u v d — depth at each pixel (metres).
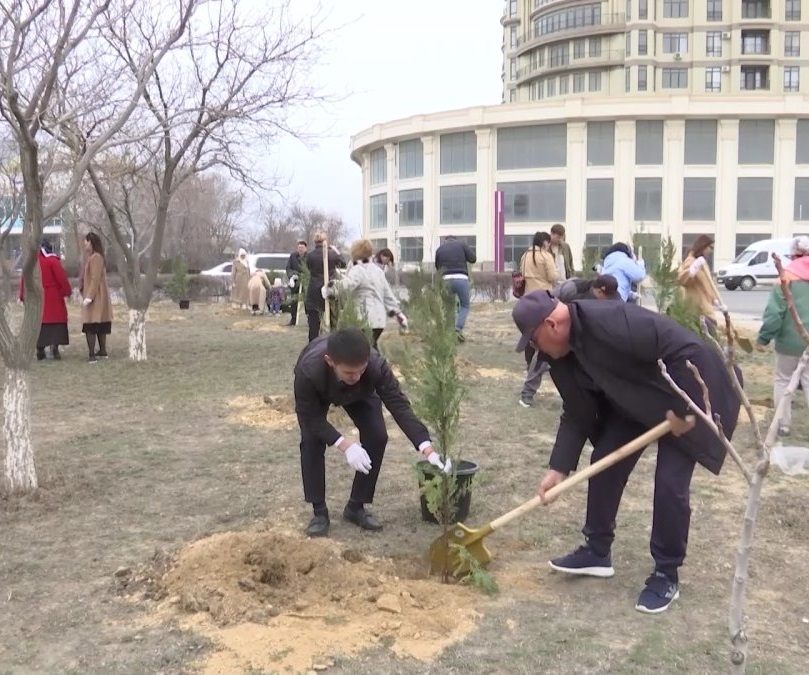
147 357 12.60
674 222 52.12
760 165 51.78
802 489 5.74
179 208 38.47
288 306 20.52
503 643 3.43
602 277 6.16
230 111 9.13
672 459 3.81
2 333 5.36
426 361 4.57
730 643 3.47
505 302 26.58
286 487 5.71
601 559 4.18
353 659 3.26
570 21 74.25
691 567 4.33
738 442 7.10
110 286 27.47
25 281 5.36
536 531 4.87
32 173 5.05
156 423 7.82
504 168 54.69
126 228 20.19
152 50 8.56
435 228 57.47
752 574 4.24
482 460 6.45
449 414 4.37
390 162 60.88
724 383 3.70
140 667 3.20
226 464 6.31
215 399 9.04
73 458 6.48
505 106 53.56
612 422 4.14
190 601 3.68
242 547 4.15
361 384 4.52
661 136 52.09
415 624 3.54
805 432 7.50
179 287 24.80
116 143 5.75
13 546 4.54
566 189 53.03
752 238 52.19
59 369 11.34
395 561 4.39
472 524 4.99
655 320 3.67
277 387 9.77
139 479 5.89
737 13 71.06
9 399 5.44
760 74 72.50
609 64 72.62
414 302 8.38
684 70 72.69
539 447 6.88
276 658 3.23
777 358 7.31
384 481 5.90
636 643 3.46
